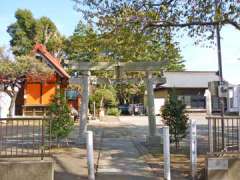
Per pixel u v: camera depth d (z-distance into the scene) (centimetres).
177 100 1357
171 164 1094
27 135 1353
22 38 5156
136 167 1061
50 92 3155
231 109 3594
